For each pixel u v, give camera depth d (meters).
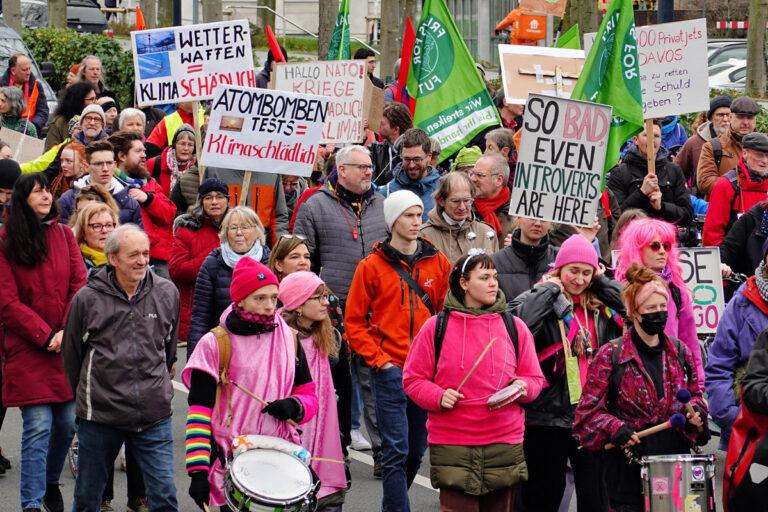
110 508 12.34
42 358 11.68
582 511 10.77
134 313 10.86
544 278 10.77
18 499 12.61
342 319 12.95
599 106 12.33
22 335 11.59
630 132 14.49
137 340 10.84
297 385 10.01
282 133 14.72
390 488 11.31
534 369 10.28
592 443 9.95
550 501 10.88
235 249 13.07
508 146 16.08
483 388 10.18
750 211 14.58
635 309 9.87
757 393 9.66
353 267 13.62
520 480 10.33
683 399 9.62
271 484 9.03
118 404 10.75
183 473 13.40
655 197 15.63
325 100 14.74
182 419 15.27
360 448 14.48
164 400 10.92
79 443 10.91
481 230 13.02
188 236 14.52
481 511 10.48
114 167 15.98
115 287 10.85
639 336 9.99
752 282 11.20
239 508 9.04
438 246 12.84
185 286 14.65
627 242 11.37
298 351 10.06
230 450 9.74
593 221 12.51
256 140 14.66
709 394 11.24
